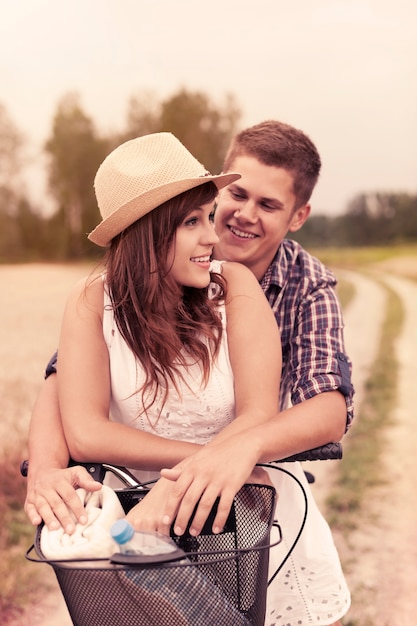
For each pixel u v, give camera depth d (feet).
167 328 5.35
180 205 5.19
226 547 4.77
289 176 6.50
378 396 23.08
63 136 84.28
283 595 5.95
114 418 5.94
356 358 29.63
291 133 6.64
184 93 79.30
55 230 80.53
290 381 6.33
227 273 5.79
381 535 13.16
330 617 5.92
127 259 5.39
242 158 6.55
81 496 4.59
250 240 6.53
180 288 5.53
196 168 5.31
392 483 15.40
